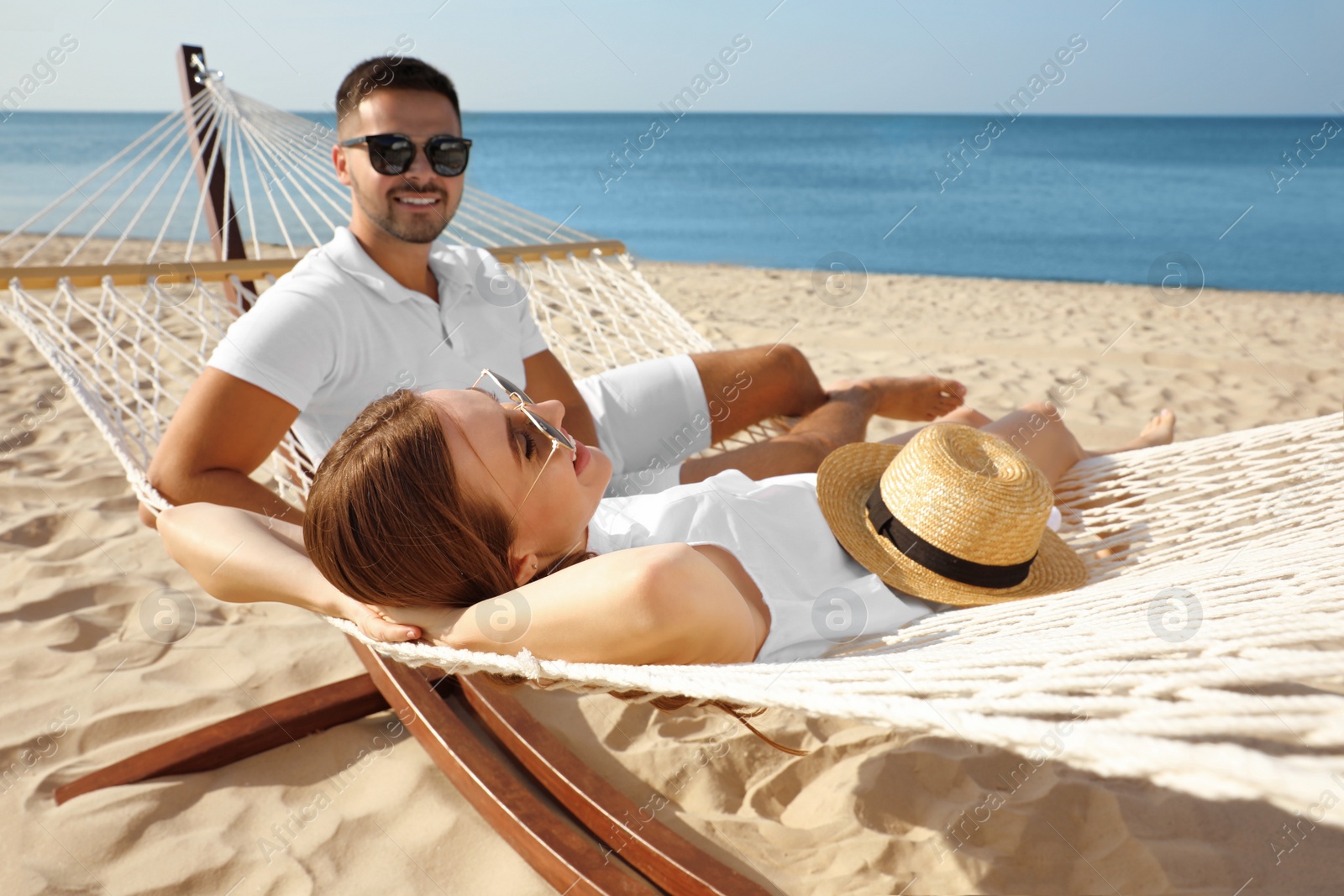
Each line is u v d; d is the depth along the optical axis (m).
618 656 1.02
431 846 1.59
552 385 2.13
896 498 1.53
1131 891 1.44
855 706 0.75
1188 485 1.98
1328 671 0.63
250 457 1.68
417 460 1.05
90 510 2.82
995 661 0.89
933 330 6.00
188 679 2.03
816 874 1.50
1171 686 0.66
